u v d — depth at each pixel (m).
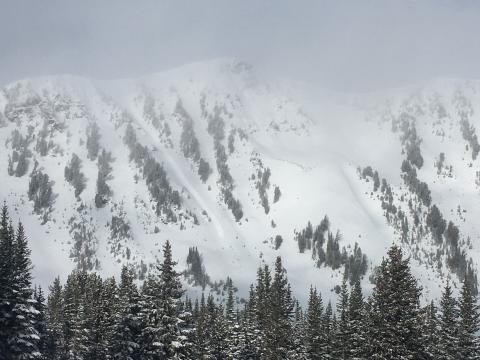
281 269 72.88
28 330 47.38
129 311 58.41
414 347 44.00
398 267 45.22
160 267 51.00
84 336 67.81
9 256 49.09
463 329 67.56
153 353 50.34
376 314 44.88
